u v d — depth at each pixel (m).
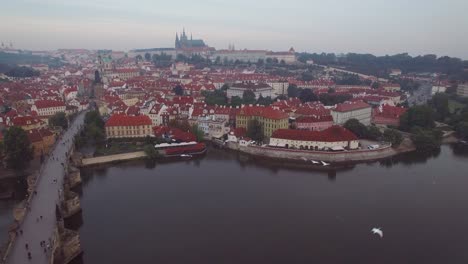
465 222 148.75
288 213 154.75
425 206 163.00
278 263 119.69
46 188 155.25
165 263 118.81
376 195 175.00
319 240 134.12
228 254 124.38
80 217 149.62
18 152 187.62
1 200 167.38
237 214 153.38
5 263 100.25
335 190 181.12
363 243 132.75
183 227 142.12
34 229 119.56
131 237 134.50
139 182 189.75
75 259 121.25
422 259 123.75
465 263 121.75
